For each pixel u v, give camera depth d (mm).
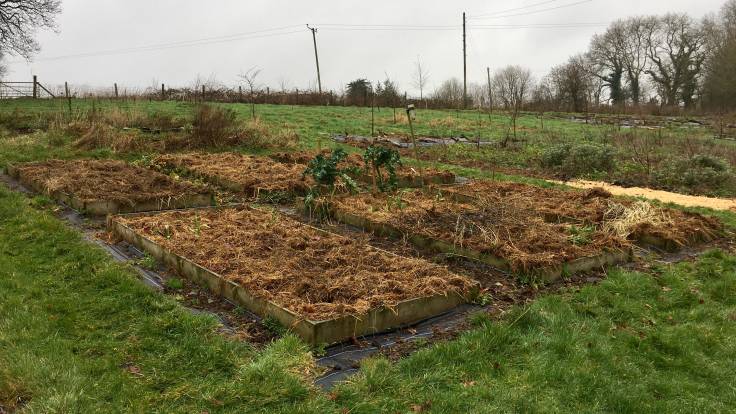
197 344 4102
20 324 4207
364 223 7391
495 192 9461
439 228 6906
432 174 11125
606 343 4496
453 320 4840
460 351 4160
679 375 4160
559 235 6844
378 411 3449
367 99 34344
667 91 53156
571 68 43750
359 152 14977
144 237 6117
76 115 14539
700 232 7578
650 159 15062
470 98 46125
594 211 8055
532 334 4531
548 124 27266
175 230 6398
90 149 12398
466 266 6160
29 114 15875
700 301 5430
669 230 7434
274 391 3553
